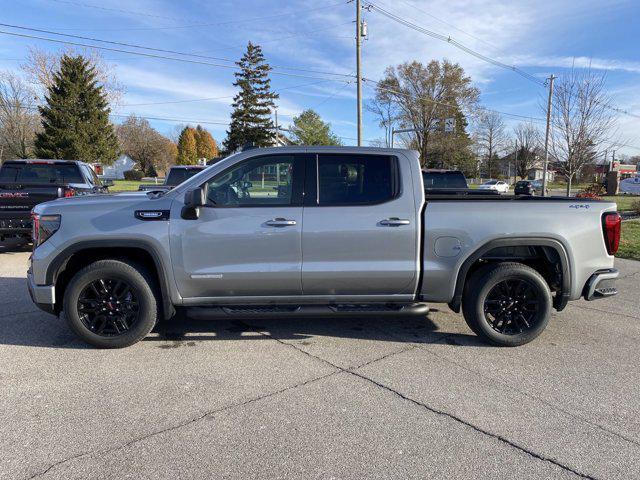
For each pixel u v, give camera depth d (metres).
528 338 4.49
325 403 3.38
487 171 77.06
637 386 3.71
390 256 4.32
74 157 40.56
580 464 2.70
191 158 84.19
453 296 4.42
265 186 4.33
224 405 3.34
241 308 4.36
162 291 4.24
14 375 3.77
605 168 69.81
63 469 2.58
